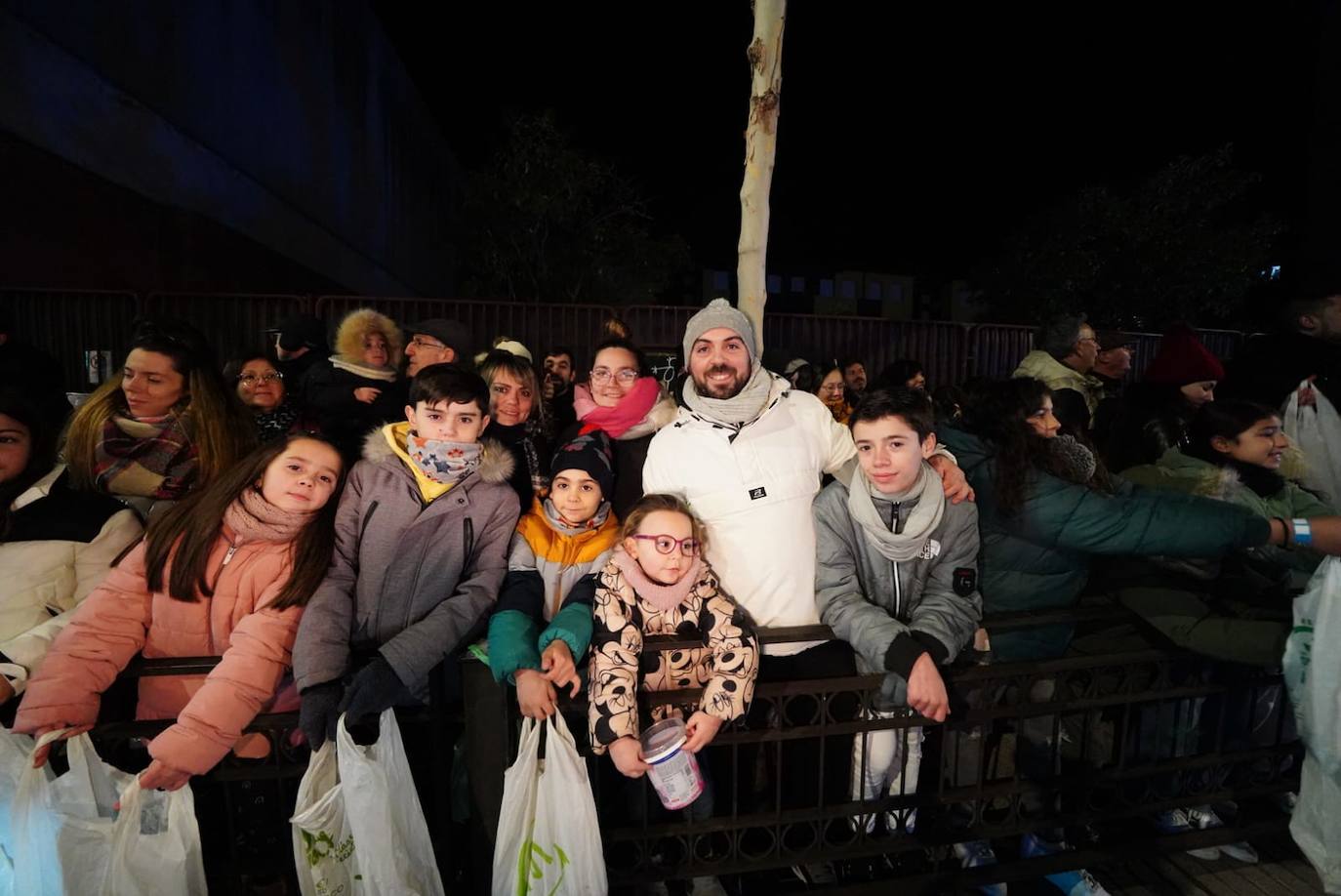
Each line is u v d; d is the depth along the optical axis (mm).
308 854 1660
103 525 1953
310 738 1637
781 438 2135
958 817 2291
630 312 7102
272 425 3422
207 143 7898
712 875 1947
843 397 5391
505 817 1692
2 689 1686
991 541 2145
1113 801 2207
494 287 12836
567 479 1974
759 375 2172
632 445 2488
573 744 1729
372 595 1846
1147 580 2102
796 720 2145
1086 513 1950
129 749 1889
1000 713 2033
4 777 1667
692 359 2131
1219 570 2123
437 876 1757
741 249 2578
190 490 2002
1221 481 2242
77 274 5941
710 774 2014
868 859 2232
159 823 1674
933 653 1812
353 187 12727
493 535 1917
